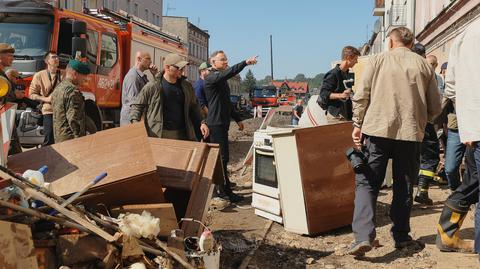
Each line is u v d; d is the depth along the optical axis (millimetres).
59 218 3457
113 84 12438
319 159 5840
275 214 6379
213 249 4109
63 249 3455
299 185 5762
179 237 3936
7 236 2996
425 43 22188
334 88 7195
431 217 6434
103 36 11914
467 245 5074
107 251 3512
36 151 4680
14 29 10398
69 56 10625
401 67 4977
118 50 12688
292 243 5598
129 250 3541
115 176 4059
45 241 3424
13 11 10367
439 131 8336
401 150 5051
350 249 4949
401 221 5184
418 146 5098
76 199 3910
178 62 6387
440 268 4684
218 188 7516
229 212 6957
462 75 4387
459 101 4414
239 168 10781
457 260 4871
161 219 4082
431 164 7066
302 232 5840
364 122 5035
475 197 4965
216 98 7457
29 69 10086
